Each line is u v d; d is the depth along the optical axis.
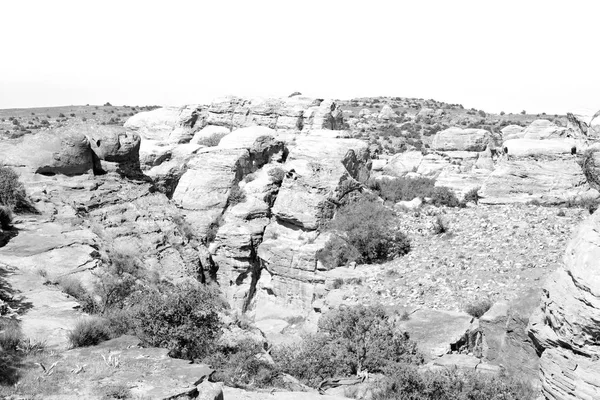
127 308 14.66
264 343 19.34
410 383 15.60
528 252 27.59
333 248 33.38
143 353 12.17
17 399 9.45
